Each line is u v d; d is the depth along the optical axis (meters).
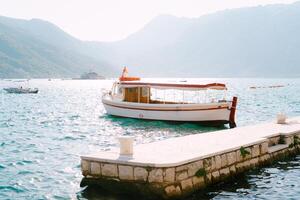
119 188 14.05
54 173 19.45
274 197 14.41
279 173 17.59
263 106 70.00
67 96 117.88
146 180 13.48
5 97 111.31
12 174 19.36
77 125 43.97
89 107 74.12
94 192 14.45
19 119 52.06
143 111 41.62
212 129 37.28
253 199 14.18
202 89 37.19
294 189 15.33
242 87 187.12
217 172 15.62
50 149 27.48
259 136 20.03
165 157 14.44
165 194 13.23
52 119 51.75
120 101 43.88
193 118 38.31
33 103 86.31
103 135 35.28
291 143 21.50
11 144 30.09
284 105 71.62
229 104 36.59
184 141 18.61
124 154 15.02
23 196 15.66
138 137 33.47
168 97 107.62
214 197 14.24
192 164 14.35
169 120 39.75
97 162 14.52
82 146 29.05
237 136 20.14
